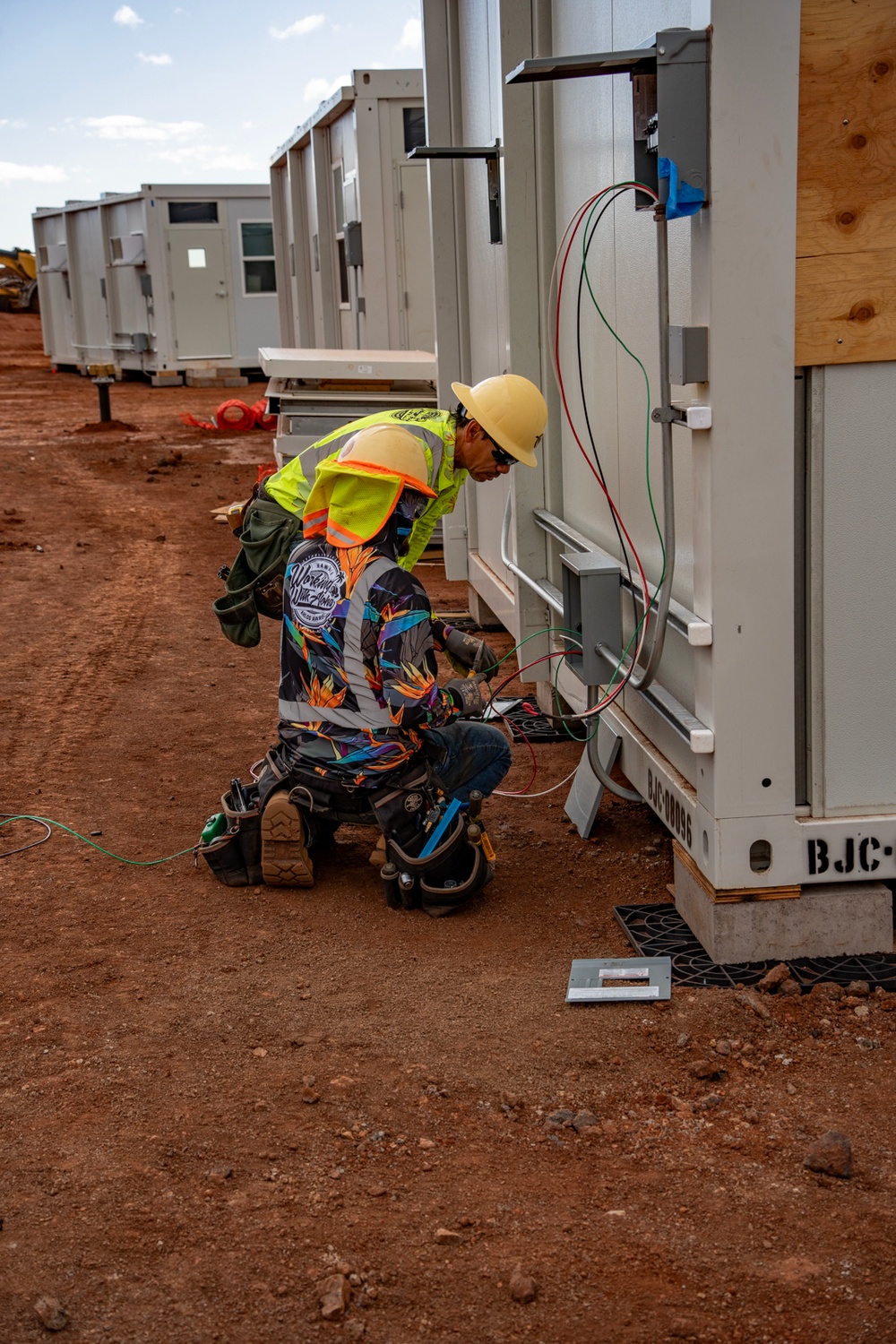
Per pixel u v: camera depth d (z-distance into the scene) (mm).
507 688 6512
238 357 24578
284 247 17078
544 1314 2207
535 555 5500
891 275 3072
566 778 5180
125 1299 2256
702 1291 2256
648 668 3531
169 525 11469
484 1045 3123
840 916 3443
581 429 4824
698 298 3125
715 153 2947
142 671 6910
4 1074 3006
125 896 4062
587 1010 3281
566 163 4777
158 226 23234
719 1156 2668
